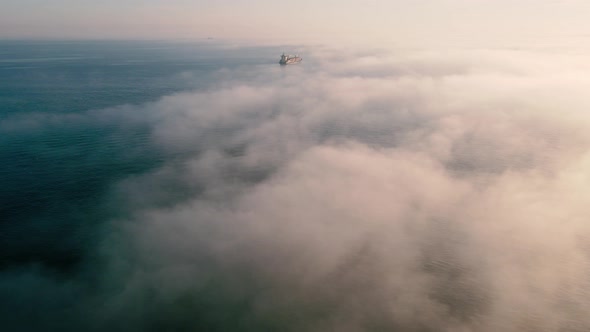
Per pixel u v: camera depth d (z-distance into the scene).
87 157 104.44
